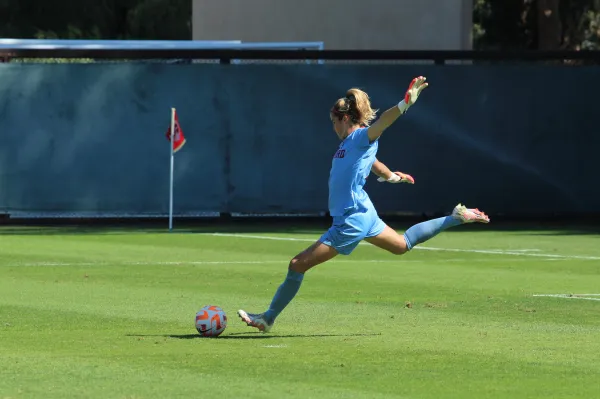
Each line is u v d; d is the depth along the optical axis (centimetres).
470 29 12269
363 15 12388
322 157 9975
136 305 4628
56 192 9762
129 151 9800
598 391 2880
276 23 12762
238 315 3994
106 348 3475
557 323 4116
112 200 9800
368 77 10000
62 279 5656
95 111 9769
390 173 3766
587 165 10288
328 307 4581
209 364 3195
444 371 3125
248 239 8400
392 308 4556
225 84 9888
